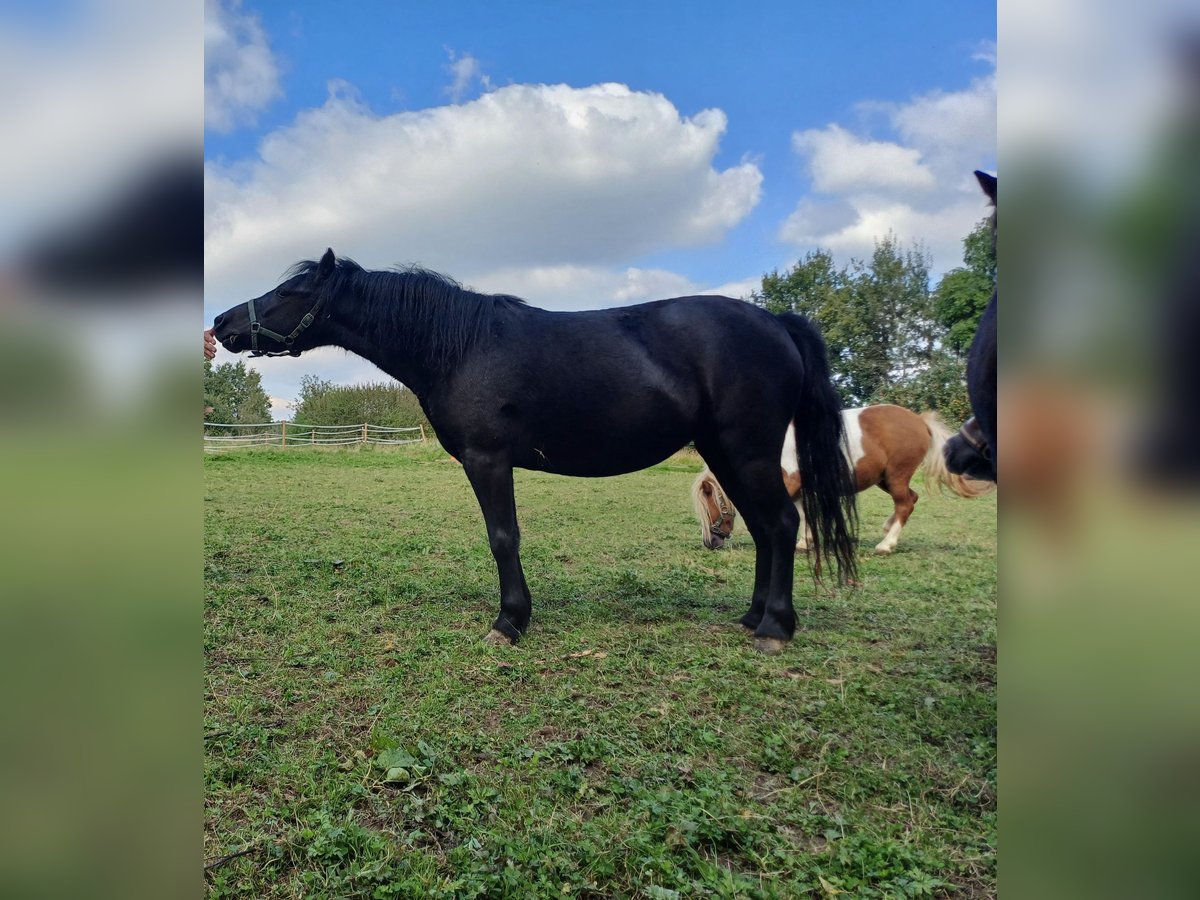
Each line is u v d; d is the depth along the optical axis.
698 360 3.97
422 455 14.59
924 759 2.69
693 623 4.42
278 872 2.07
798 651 3.91
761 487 3.99
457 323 3.95
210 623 4.16
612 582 5.37
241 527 6.96
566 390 3.95
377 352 4.17
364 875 1.99
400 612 4.53
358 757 2.69
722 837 2.18
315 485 10.30
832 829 2.26
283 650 3.83
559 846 2.14
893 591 5.21
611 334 4.01
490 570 5.58
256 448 15.27
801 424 4.14
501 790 2.49
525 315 4.11
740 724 3.02
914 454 6.41
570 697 3.30
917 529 7.84
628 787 2.49
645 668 3.65
